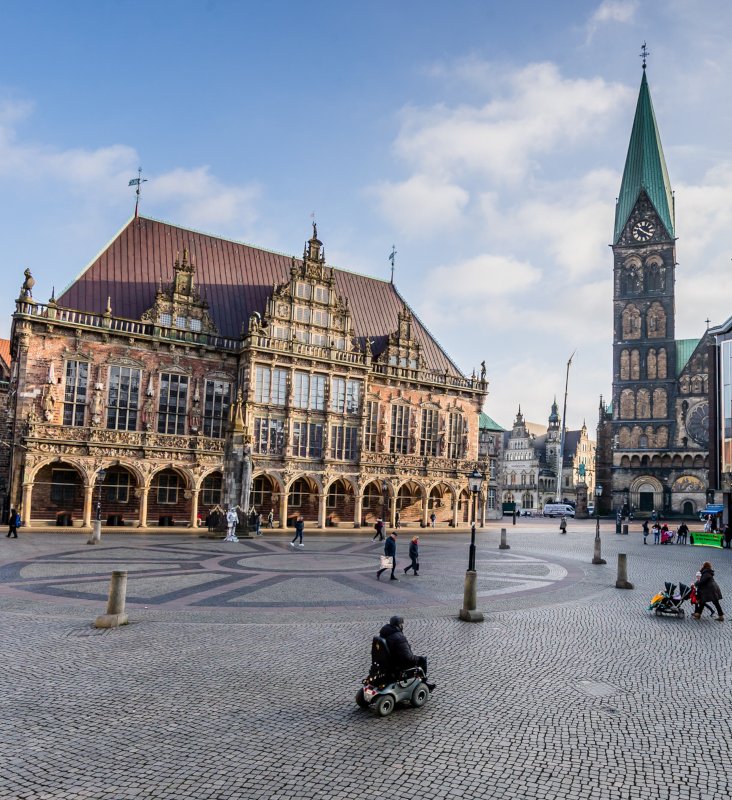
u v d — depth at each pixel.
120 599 18.41
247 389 60.12
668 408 112.44
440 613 21.28
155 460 54.94
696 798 8.96
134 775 9.18
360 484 66.62
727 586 28.64
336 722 11.33
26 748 10.00
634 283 117.38
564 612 21.86
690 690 13.69
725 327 61.00
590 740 10.87
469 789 9.02
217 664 14.70
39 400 52.19
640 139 120.69
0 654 15.02
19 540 40.72
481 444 124.12
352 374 66.81
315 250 67.00
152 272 61.94
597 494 61.97
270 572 29.88
